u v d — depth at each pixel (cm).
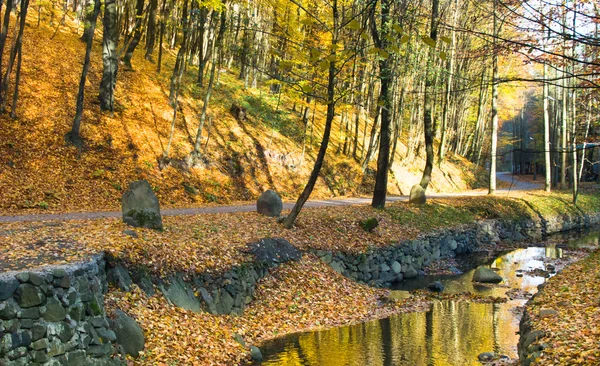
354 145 3572
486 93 4509
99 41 3266
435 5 1609
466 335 1096
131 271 968
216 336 977
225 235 1372
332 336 1095
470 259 2183
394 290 1603
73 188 1978
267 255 1370
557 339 786
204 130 2812
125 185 2141
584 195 4044
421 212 2389
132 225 1208
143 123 2569
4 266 739
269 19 3109
